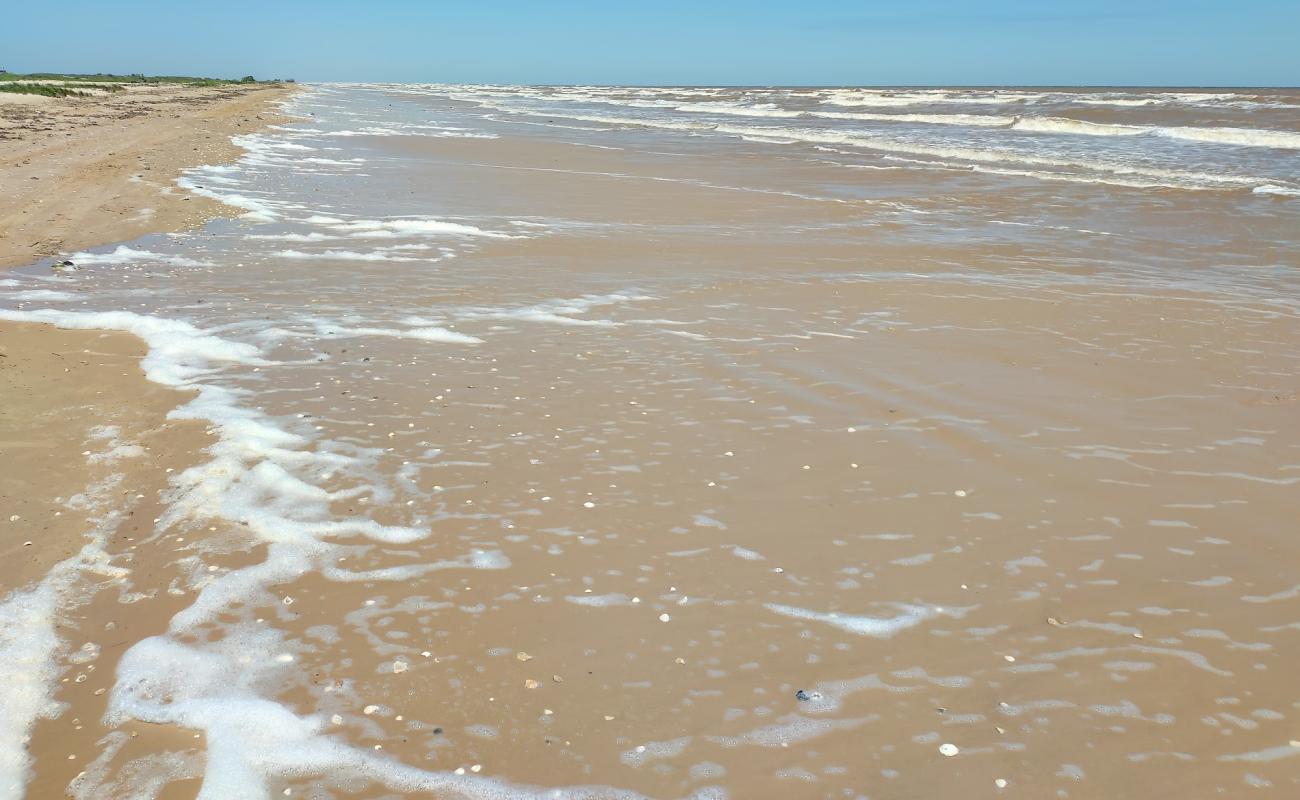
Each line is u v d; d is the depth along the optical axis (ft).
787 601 12.07
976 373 21.04
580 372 20.81
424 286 28.60
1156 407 18.98
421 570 12.57
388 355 21.66
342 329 23.66
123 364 20.40
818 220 43.11
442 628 11.30
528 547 13.26
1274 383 20.40
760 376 20.70
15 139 66.80
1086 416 18.47
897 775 9.08
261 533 13.33
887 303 27.50
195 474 15.03
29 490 14.26
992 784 8.98
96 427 16.83
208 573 12.23
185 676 10.19
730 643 11.17
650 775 9.01
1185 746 9.53
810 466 16.07
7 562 12.24
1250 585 12.50
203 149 65.67
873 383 20.31
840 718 9.89
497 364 21.21
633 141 92.12
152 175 50.57
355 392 19.16
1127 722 9.89
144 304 25.50
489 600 11.93
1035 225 42.04
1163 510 14.57
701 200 49.06
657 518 14.19
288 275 29.60
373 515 14.01
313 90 300.81
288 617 11.39
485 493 14.84
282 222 39.11
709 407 18.78
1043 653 11.05
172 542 12.98
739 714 9.92
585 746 9.38
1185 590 12.39
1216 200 48.75
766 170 64.44
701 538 13.62
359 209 43.21
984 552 13.33
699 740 9.52
